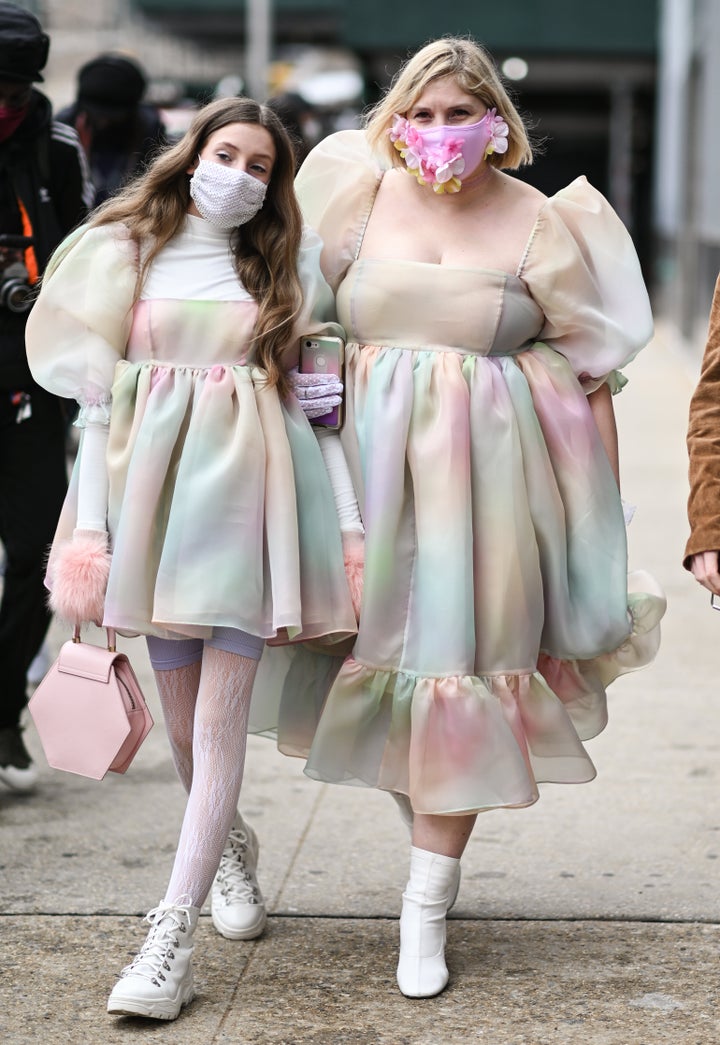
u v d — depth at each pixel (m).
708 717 9.19
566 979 5.71
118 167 10.88
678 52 35.94
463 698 5.61
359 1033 5.27
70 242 5.84
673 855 7.02
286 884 6.69
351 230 6.05
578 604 5.94
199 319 5.61
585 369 6.02
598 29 39.28
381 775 5.78
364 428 5.84
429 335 5.82
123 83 10.63
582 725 6.19
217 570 5.40
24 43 7.21
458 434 5.70
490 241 5.87
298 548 5.55
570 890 6.61
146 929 6.20
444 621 5.62
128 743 5.67
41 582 7.57
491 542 5.71
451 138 5.64
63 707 5.60
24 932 6.16
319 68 50.50
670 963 5.85
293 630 5.47
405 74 5.78
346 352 5.98
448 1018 5.39
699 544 5.30
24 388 7.43
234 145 5.56
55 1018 5.40
